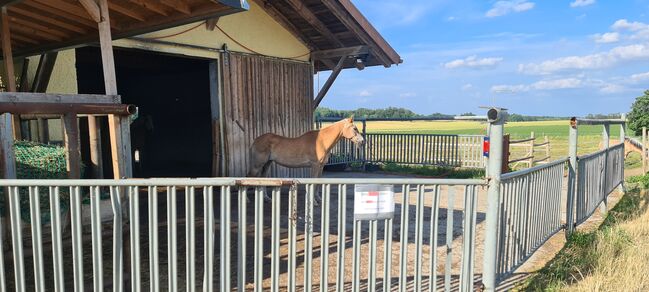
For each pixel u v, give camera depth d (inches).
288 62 368.8
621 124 306.5
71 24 195.5
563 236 201.3
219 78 311.7
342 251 106.1
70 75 246.2
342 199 104.2
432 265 113.3
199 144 485.1
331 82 384.5
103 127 211.6
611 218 232.5
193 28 289.7
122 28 194.7
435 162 468.8
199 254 170.7
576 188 195.3
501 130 114.6
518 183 135.3
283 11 346.9
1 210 115.7
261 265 103.0
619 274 146.5
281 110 362.6
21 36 213.8
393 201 107.3
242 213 99.7
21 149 123.7
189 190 98.0
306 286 105.0
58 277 99.7
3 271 100.5
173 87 501.0
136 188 99.0
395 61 374.9
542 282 144.0
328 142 268.2
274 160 278.8
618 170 296.0
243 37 328.2
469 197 114.7
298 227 215.6
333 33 366.0
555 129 1759.4
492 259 118.6
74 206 97.6
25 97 110.3
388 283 110.1
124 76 530.9
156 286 101.0
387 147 491.8
